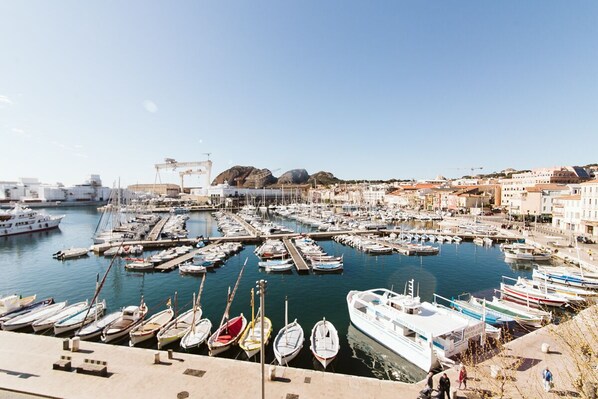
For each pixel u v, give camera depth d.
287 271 54.50
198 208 195.00
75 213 175.88
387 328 28.25
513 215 123.56
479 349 24.62
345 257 66.75
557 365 21.39
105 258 63.78
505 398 17.56
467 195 151.62
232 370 20.84
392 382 19.78
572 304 36.41
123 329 29.11
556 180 145.38
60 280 49.16
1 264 59.25
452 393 17.77
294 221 134.50
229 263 60.41
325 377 20.12
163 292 43.62
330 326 29.31
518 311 32.94
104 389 18.69
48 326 30.91
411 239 84.50
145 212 162.00
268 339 28.19
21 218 97.94
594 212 81.25
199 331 28.50
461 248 76.12
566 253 62.22
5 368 20.83
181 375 20.20
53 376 19.91
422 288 46.44
